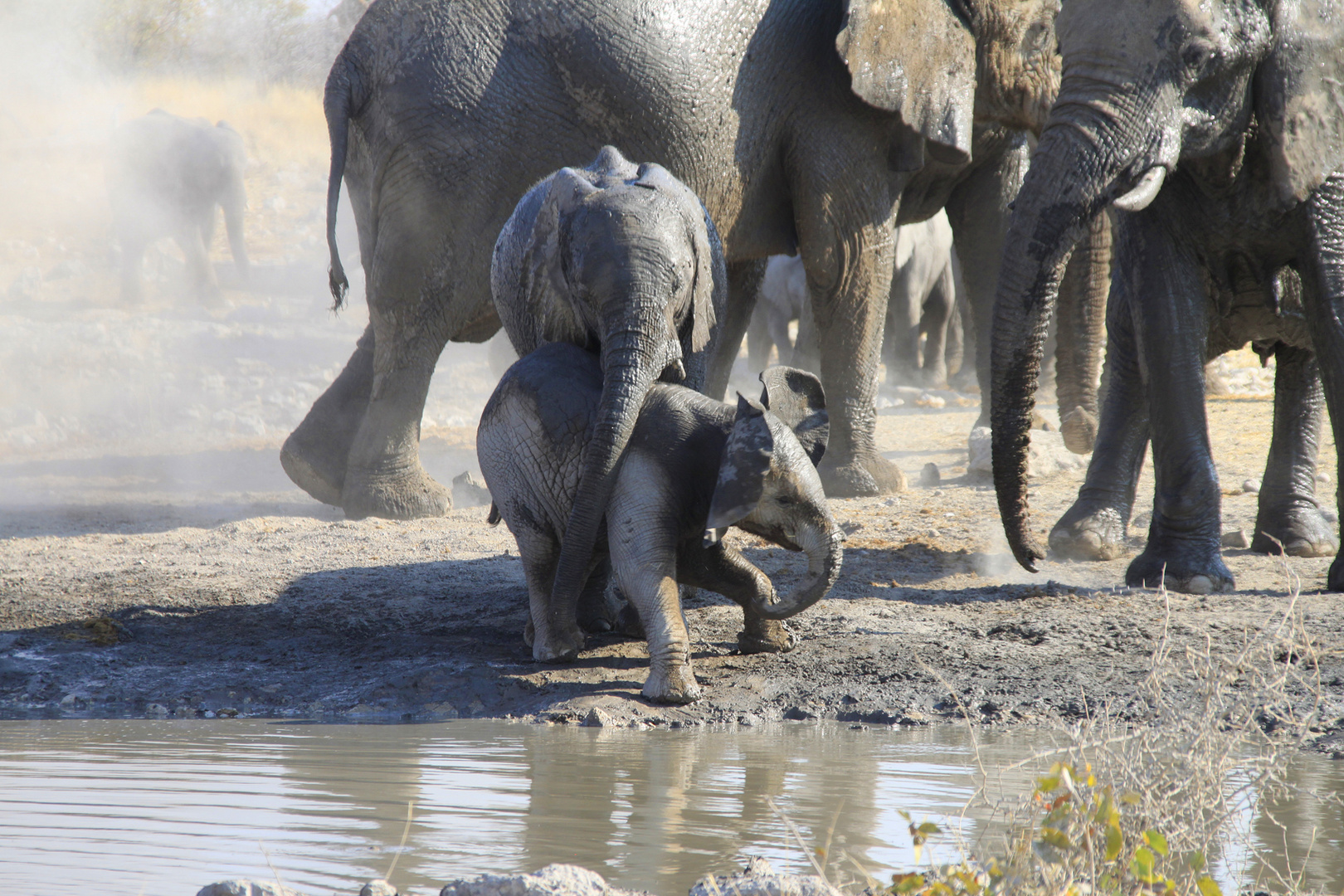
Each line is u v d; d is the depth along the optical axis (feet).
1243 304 40.63
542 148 50.57
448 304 51.96
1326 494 53.01
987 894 15.92
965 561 45.06
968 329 104.99
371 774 24.68
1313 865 19.04
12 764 25.70
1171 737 19.38
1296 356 43.98
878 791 23.07
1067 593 39.73
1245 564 42.80
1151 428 40.65
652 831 20.67
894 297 104.27
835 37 53.42
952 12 55.26
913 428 80.33
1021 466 35.76
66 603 41.93
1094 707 29.27
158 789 23.50
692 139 51.34
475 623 39.58
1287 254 38.27
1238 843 19.66
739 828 20.85
